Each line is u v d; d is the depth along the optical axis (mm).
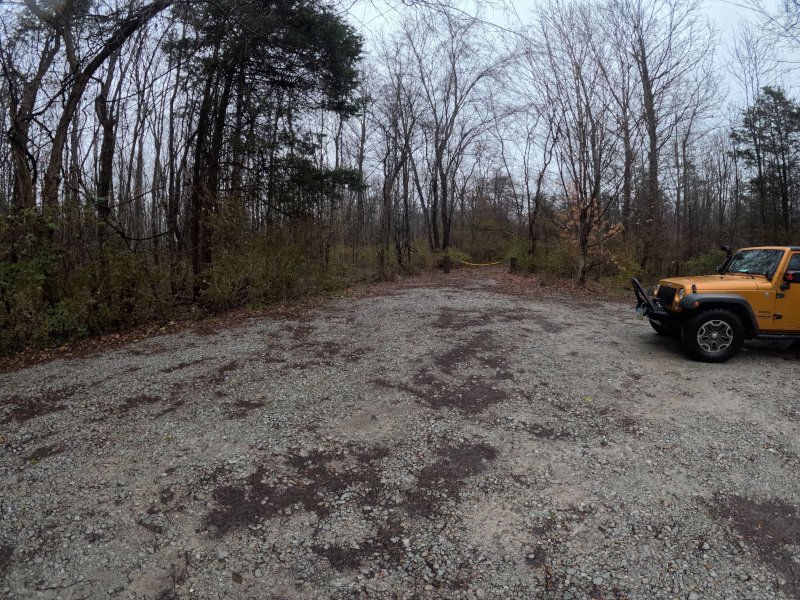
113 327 9578
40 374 6773
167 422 4777
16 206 8766
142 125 16312
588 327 9062
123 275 9430
